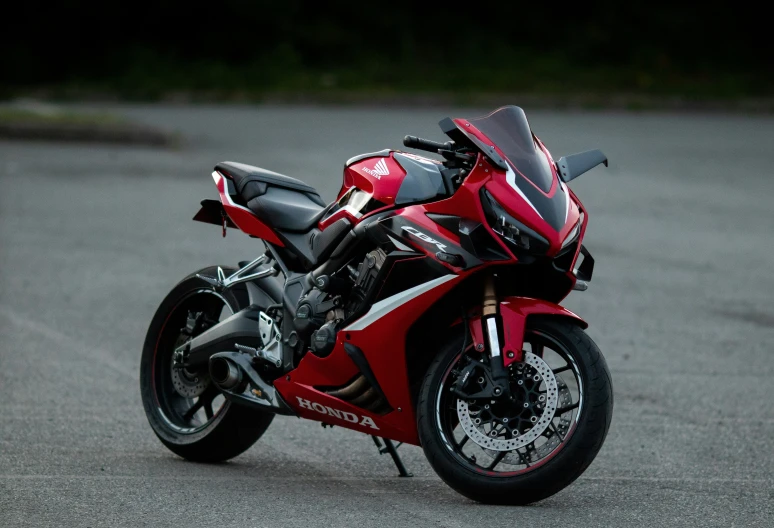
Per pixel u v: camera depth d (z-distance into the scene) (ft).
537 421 60.44
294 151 267.18
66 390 90.12
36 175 226.38
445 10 602.44
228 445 71.15
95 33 551.18
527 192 60.34
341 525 58.44
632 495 66.13
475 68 551.18
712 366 103.71
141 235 165.07
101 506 61.16
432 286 61.52
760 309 129.59
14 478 66.49
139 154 266.98
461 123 62.44
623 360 105.40
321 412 66.23
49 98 456.45
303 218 71.20
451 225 61.67
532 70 539.70
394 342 62.64
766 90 501.15
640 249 166.71
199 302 77.20
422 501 63.57
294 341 67.62
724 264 156.87
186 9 558.15
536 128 341.41
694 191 227.20
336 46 570.87
